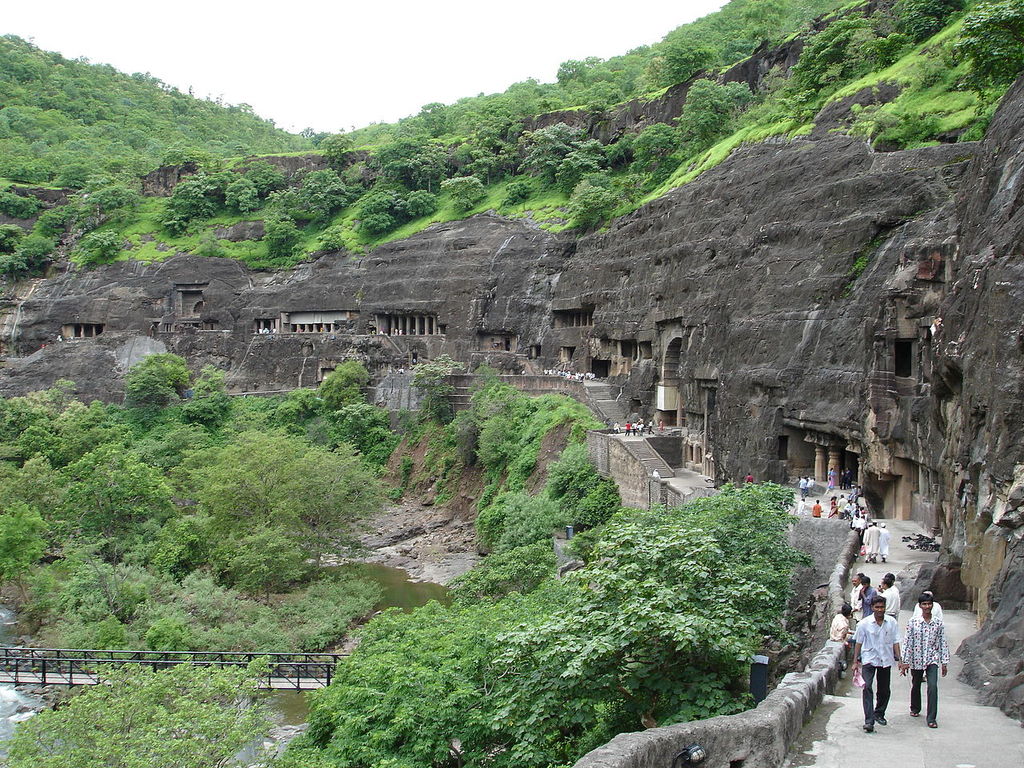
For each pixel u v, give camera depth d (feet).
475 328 314.96
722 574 68.23
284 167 455.63
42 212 435.94
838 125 198.59
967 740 50.42
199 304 388.78
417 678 78.79
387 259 347.97
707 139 290.76
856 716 54.75
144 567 183.62
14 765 79.71
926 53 198.49
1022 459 71.15
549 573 146.00
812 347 154.30
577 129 360.28
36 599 173.99
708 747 46.26
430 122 496.64
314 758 79.51
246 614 163.32
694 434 202.59
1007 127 92.58
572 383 257.75
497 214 351.87
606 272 261.85
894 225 148.36
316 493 196.85
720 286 189.98
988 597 72.08
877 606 53.36
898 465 131.03
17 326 384.88
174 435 296.92
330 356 331.57
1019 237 77.51
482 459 252.01
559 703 61.98
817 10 384.88
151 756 76.18
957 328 91.61
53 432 293.43
